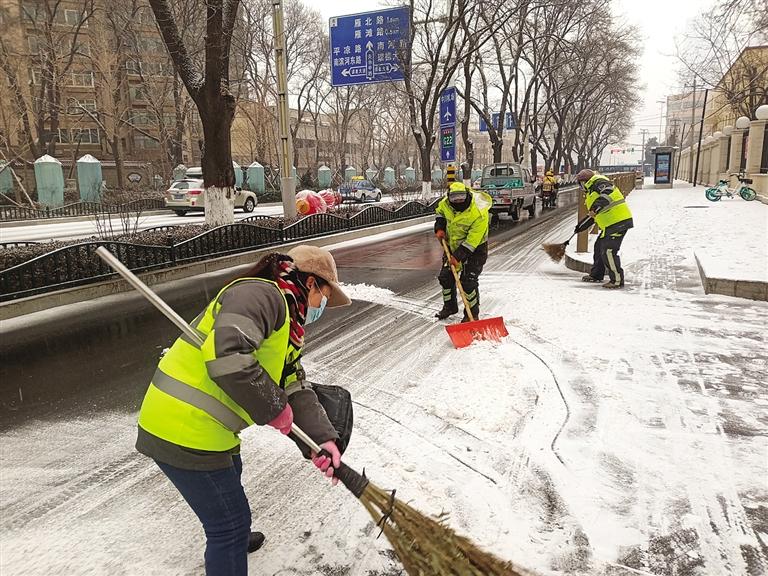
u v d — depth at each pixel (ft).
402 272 32.07
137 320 21.75
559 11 87.92
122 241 28.84
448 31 62.23
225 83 38.14
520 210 69.56
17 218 66.90
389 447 11.28
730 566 7.84
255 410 5.65
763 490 9.57
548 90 121.80
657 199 85.10
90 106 129.18
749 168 81.46
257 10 109.50
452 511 9.10
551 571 7.76
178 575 7.82
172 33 36.78
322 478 10.40
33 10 121.70
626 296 24.09
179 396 6.06
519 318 20.65
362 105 169.89
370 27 61.67
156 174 136.77
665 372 15.06
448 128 58.29
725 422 12.08
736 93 77.36
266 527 8.93
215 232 33.73
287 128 47.14
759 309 21.44
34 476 10.56
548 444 11.26
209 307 6.37
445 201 19.89
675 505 9.21
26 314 22.57
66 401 14.06
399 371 15.71
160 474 10.63
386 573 7.85
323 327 20.54
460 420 12.48
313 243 42.86
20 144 97.45
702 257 28.91
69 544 8.52
